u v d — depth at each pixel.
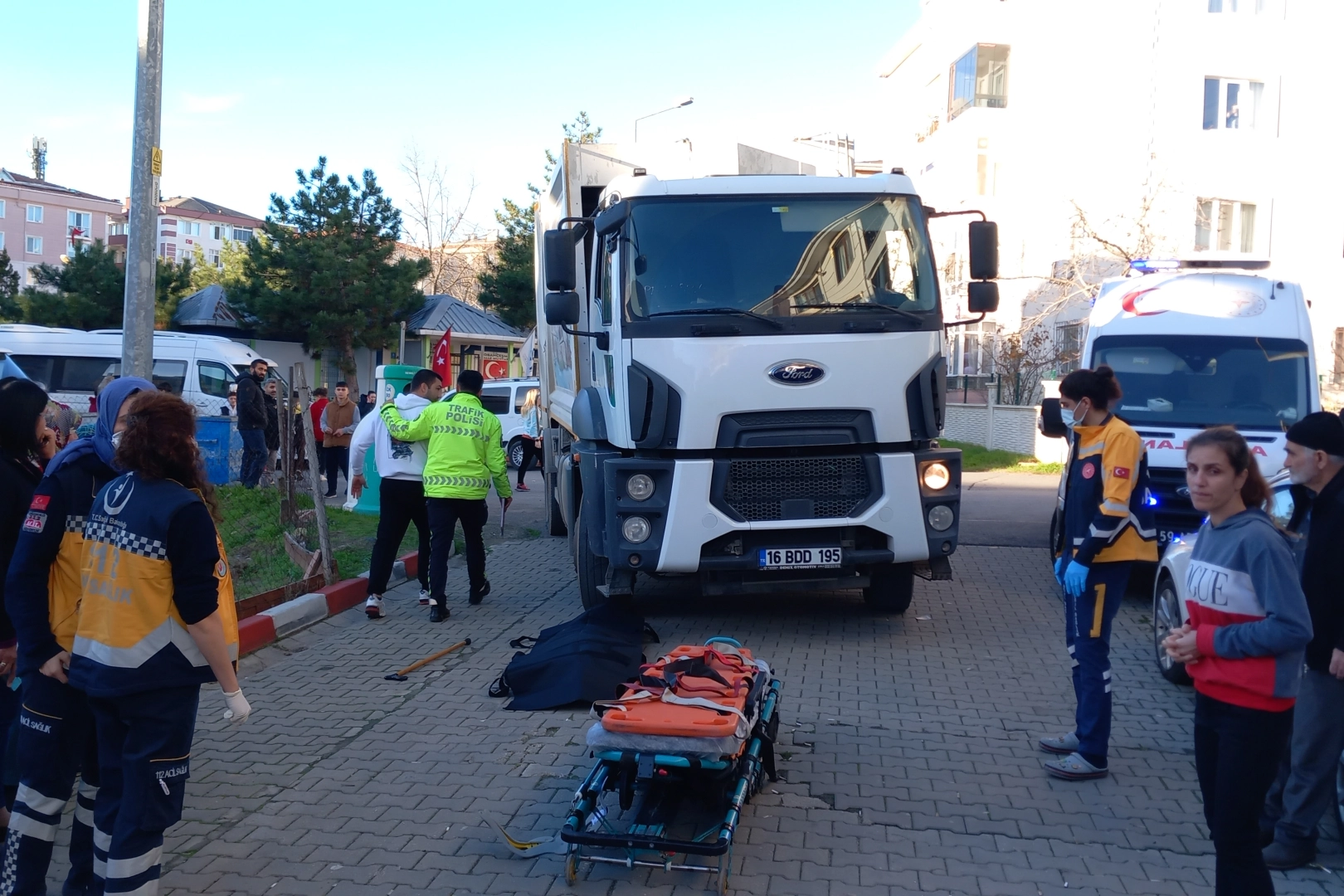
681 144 9.30
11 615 3.84
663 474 7.37
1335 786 4.64
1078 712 5.39
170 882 4.25
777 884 4.23
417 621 8.63
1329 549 4.15
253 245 30.97
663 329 7.30
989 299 7.72
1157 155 23.19
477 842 4.62
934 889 4.20
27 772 3.90
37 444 4.36
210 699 6.62
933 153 29.81
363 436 9.84
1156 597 7.29
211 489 3.86
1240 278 10.62
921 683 6.91
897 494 7.46
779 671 7.16
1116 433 5.20
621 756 4.36
